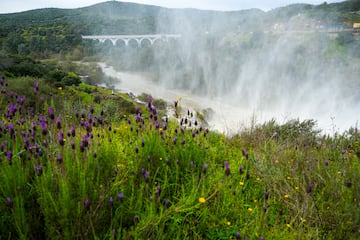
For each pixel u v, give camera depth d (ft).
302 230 6.84
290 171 10.45
